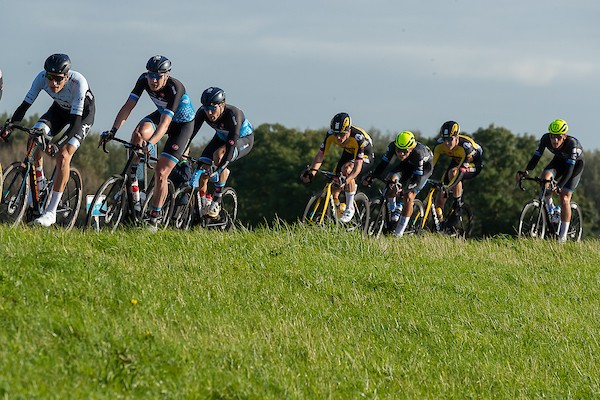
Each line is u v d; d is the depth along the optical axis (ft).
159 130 62.95
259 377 40.06
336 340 48.01
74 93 59.52
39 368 34.83
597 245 90.27
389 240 75.05
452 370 49.01
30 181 60.85
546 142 92.07
